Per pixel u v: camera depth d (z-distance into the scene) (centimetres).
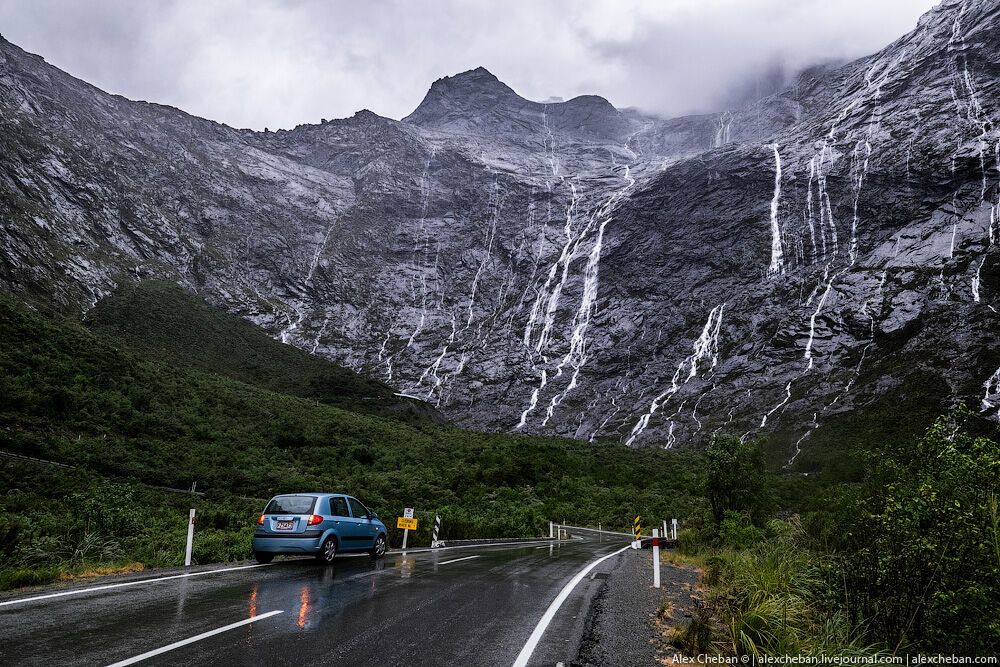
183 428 4794
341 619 686
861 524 720
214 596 816
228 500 3130
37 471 2789
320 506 1241
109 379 5238
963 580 571
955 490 630
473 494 4469
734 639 593
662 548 2183
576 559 1623
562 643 613
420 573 1155
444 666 512
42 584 912
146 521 1845
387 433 6831
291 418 6353
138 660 498
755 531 1670
